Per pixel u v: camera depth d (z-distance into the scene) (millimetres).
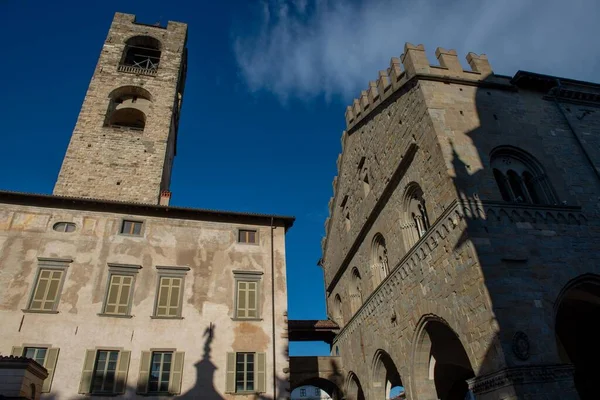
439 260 19969
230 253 28984
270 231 30656
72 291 25172
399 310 24344
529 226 18578
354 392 33281
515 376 14766
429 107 22359
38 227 26703
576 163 22625
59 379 22531
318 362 35125
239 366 25250
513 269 17234
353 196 35219
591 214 20188
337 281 39000
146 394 23125
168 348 24703
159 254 27719
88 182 36688
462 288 18047
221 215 30188
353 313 33594
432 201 21188
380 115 29938
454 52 25469
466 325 17594
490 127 22406
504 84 24688
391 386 30281
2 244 25625
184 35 52125
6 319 23562
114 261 26734
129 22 50531
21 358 18109
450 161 20281
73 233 27047
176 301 26328
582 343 25312
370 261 30141
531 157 22000
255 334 26375
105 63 45562
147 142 40594
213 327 25969
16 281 24766
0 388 17266
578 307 24438
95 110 41344
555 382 14953
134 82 45000
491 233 18000
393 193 26484
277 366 25750
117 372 23391
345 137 37938
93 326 24391
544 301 16719
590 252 18547
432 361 22750
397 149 26438
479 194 19328
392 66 27703
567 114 24906
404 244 24438
